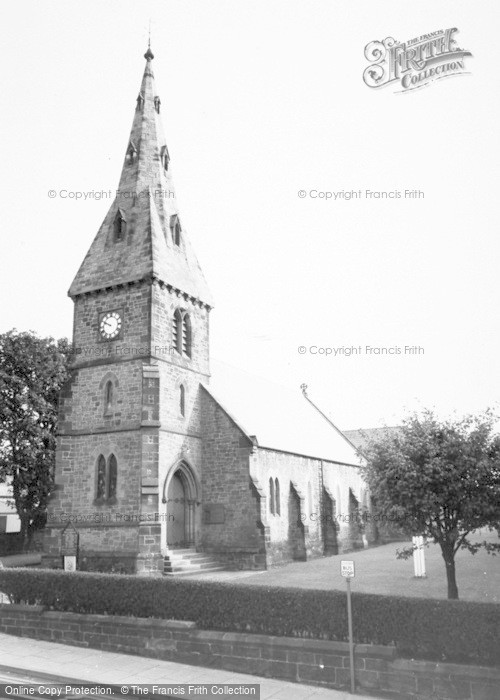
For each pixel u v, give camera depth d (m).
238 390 44.06
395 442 18.73
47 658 15.61
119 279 33.19
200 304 36.84
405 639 13.44
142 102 38.25
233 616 15.24
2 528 67.88
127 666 14.98
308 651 13.92
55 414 47.66
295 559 39.19
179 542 33.56
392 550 47.44
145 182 36.00
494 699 12.10
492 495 17.77
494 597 22.95
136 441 31.03
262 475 36.50
